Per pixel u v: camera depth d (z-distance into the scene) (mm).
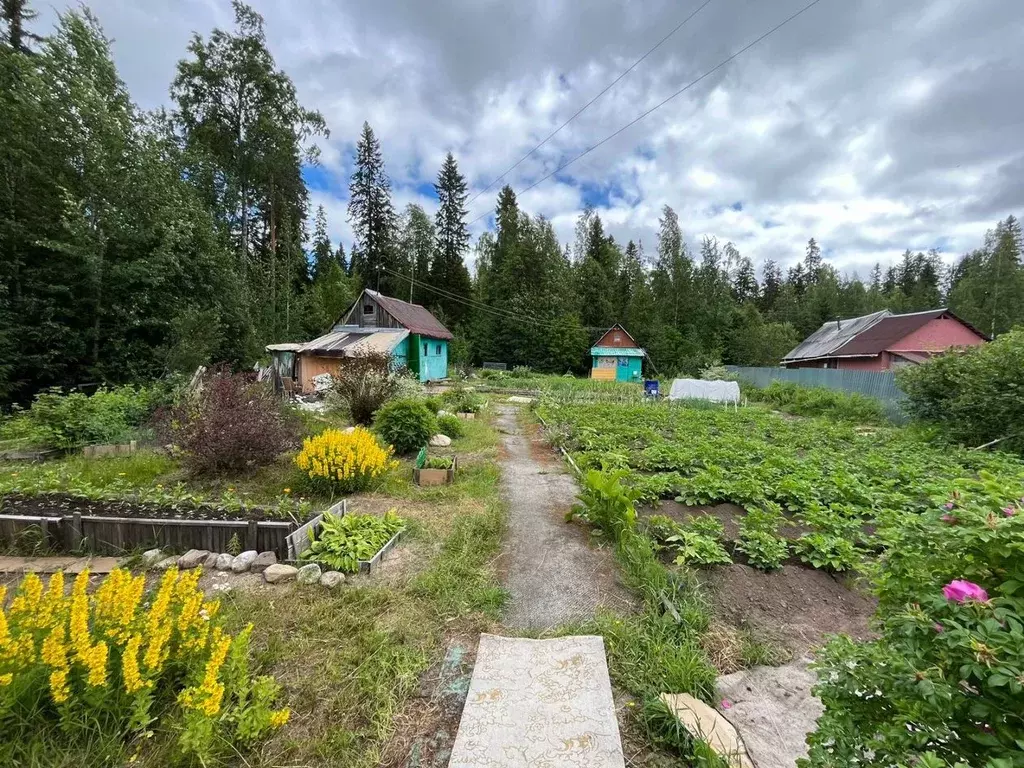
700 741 2086
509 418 14172
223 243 21359
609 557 4223
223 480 6176
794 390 18922
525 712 2346
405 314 23359
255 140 24344
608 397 19547
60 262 13367
